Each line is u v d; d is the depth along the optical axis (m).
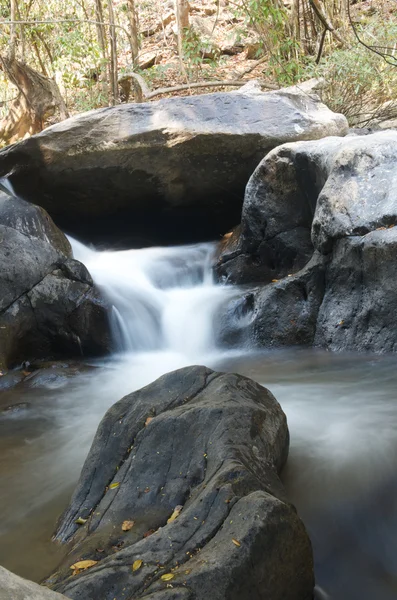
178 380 4.60
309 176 7.98
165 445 3.91
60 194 9.55
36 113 12.24
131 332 7.84
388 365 6.13
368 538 3.55
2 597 1.68
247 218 8.61
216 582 2.70
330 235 6.97
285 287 7.34
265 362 6.77
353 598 3.19
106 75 13.50
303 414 5.02
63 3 13.62
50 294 7.66
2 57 11.80
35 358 7.74
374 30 11.31
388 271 6.48
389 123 10.78
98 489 3.91
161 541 3.01
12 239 7.67
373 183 6.91
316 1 9.27
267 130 9.16
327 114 9.57
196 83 12.18
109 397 6.27
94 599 2.74
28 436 5.36
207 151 9.21
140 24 16.69
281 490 3.55
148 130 9.08
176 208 9.98
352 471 4.04
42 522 3.93
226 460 3.55
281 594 2.91
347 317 6.88
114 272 8.59
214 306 7.85
